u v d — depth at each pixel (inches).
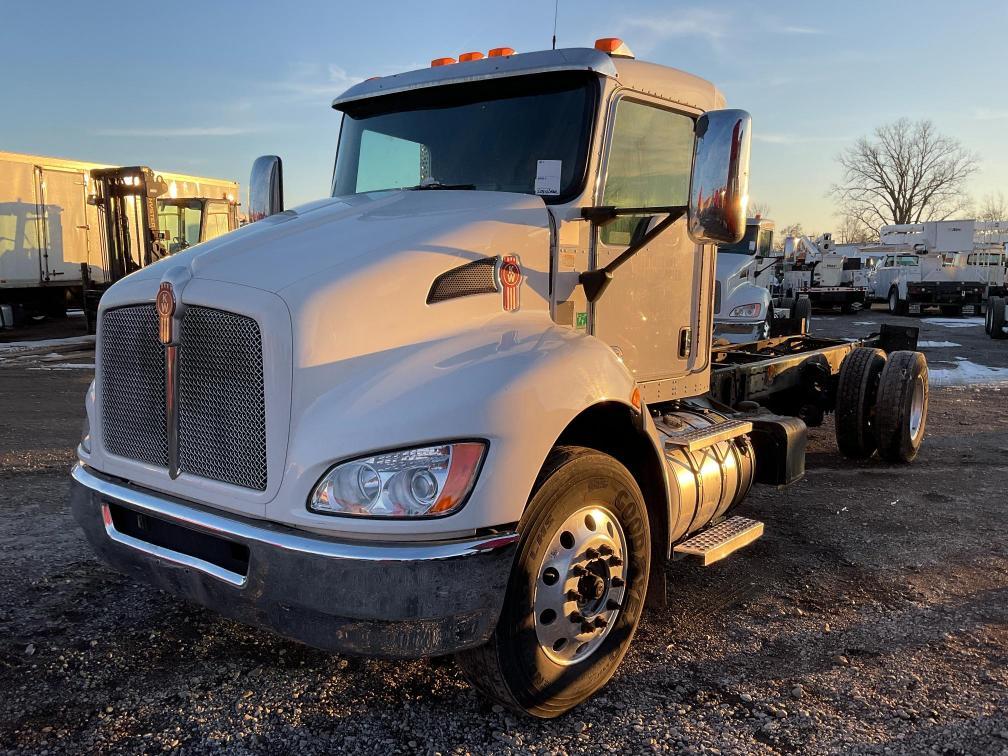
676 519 141.9
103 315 121.0
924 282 1096.8
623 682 130.2
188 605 152.6
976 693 128.3
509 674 108.5
